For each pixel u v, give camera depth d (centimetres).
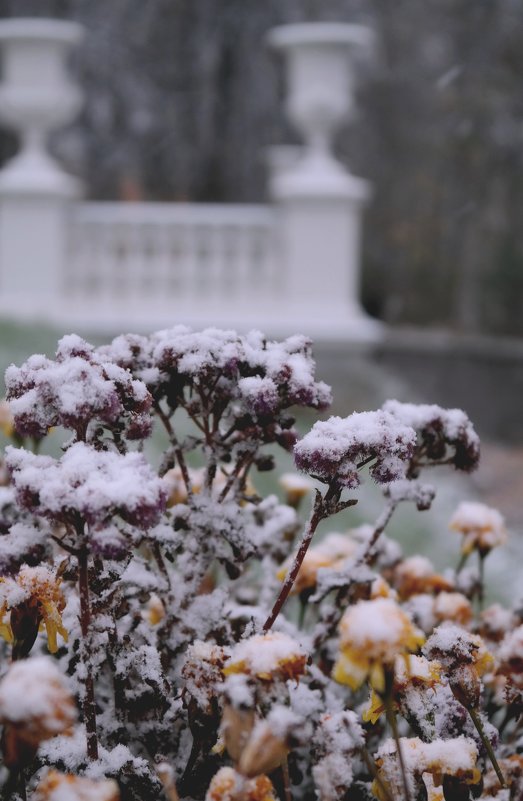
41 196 1195
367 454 163
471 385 1709
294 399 180
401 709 154
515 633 177
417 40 2850
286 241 1216
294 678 136
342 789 144
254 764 127
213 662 155
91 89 2466
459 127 2806
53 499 137
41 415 157
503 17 2791
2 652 199
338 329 1177
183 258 1230
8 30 1170
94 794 127
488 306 2838
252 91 2448
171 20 2448
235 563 188
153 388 186
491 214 2864
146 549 210
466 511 229
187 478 191
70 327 1186
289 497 252
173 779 164
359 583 191
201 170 2564
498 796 170
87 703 157
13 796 150
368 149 2884
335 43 1162
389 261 2869
